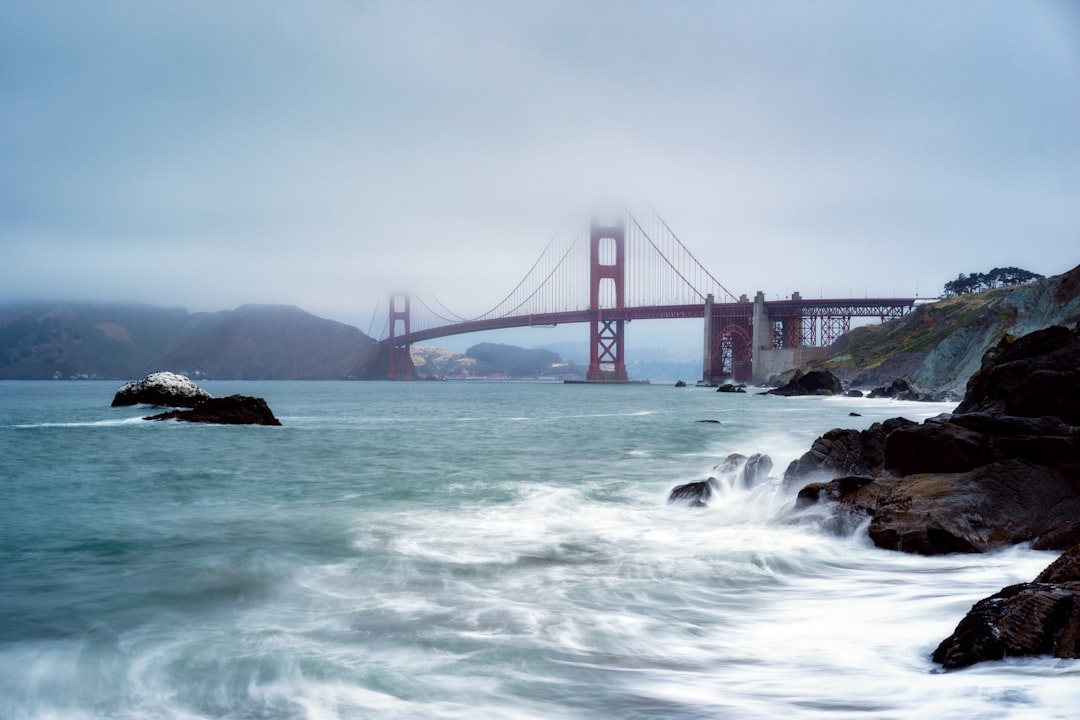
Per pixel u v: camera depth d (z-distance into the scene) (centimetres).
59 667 636
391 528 1249
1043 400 1418
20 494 1692
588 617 769
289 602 827
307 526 1271
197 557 1041
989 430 1256
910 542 1052
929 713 492
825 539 1138
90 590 877
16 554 1067
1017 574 922
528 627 735
